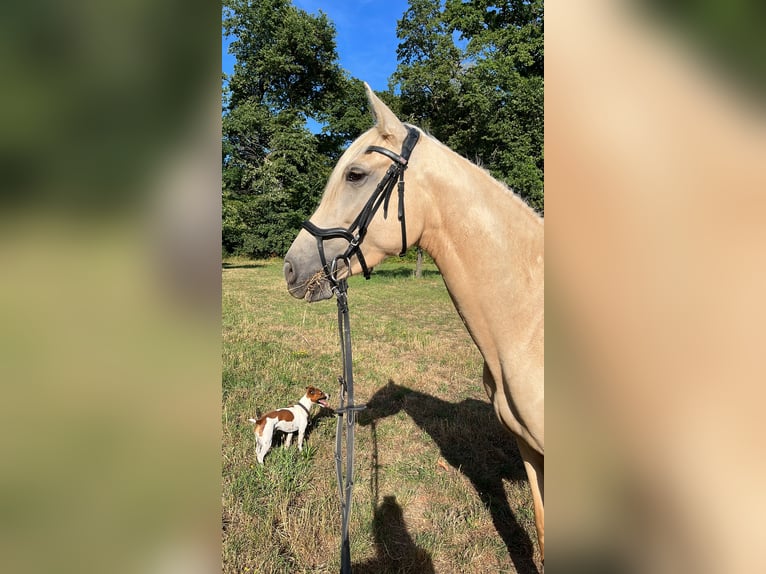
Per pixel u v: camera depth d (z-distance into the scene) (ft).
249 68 85.46
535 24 44.52
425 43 57.00
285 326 25.81
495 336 5.48
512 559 7.64
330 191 5.92
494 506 9.05
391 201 5.52
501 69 42.22
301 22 82.02
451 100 47.65
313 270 5.85
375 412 13.55
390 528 8.34
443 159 5.54
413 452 11.16
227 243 87.25
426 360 19.51
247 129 78.79
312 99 90.48
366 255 5.78
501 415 5.96
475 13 50.26
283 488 9.18
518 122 42.29
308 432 12.08
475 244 5.36
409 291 45.62
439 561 7.59
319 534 8.02
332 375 16.83
